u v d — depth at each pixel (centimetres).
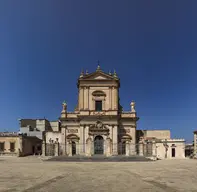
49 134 7750
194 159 6184
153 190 1858
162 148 7288
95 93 6794
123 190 1852
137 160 5238
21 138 7062
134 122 6725
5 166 3809
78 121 6762
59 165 4056
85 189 1884
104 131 6519
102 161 5072
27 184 2103
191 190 1867
